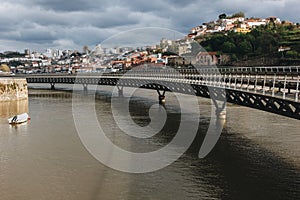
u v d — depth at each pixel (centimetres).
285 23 17338
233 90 3189
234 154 2641
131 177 2147
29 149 2847
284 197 1839
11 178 2148
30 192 1927
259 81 3644
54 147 2903
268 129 3534
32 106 5853
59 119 4388
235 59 12562
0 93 6688
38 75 10938
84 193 1905
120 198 1841
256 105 2708
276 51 12262
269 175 2167
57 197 1855
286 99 2250
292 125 3734
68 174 2212
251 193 1897
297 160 2462
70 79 9725
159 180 2103
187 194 1891
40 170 2294
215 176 2166
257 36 14175
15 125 3984
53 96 7731
